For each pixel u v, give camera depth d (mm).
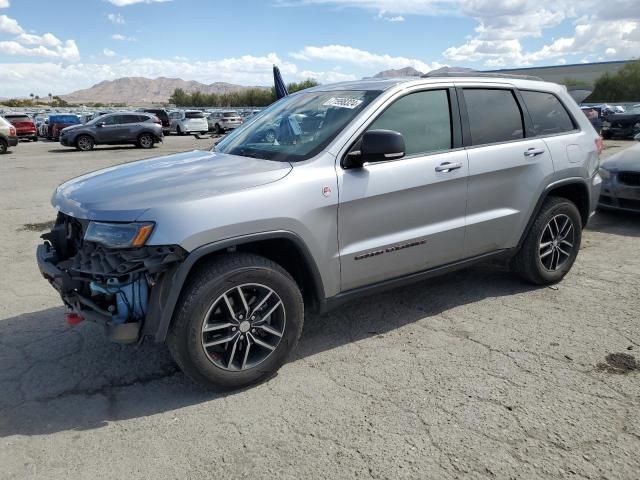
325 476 2510
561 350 3656
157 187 3129
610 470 2500
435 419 2918
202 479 2512
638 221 7406
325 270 3449
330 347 3805
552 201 4656
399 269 3820
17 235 7070
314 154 3465
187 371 3057
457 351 3688
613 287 4820
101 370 3545
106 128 23094
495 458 2598
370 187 3521
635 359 3516
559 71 80125
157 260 2857
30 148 24141
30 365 3619
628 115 20734
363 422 2910
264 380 3354
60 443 2789
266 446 2734
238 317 3154
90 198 3123
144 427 2920
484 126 4219
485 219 4188
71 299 3104
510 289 4809
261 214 3098
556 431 2789
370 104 3674
